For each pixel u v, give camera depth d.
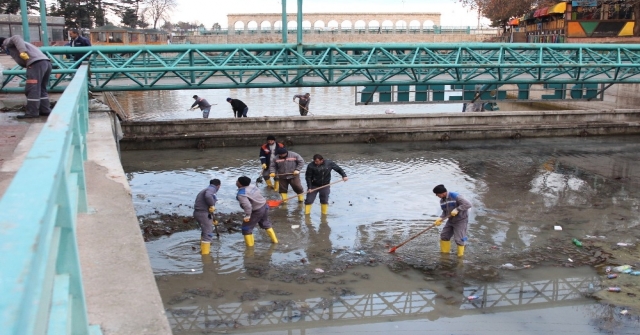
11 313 0.85
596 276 8.87
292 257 9.55
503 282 8.62
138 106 30.12
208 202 9.31
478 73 19.95
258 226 11.14
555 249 10.09
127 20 71.56
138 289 3.46
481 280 8.69
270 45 16.39
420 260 9.46
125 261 3.85
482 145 20.09
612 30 36.94
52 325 1.83
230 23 59.34
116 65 15.34
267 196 13.41
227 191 13.72
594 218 12.00
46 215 1.20
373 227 11.20
